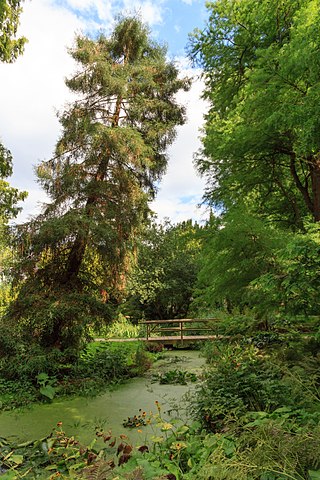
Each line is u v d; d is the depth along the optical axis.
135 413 4.78
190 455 2.60
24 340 7.07
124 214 8.10
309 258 4.15
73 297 7.42
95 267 8.37
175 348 11.51
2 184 11.63
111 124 8.66
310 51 4.29
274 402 3.11
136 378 7.29
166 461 2.44
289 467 1.85
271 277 4.45
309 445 1.90
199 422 3.29
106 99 8.75
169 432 3.76
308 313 4.68
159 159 9.34
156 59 9.60
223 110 8.73
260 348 6.09
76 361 7.53
